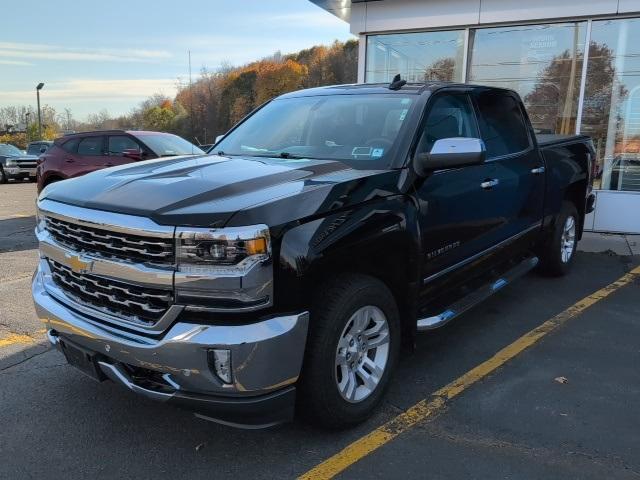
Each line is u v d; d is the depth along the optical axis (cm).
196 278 257
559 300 554
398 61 1008
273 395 272
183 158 385
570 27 888
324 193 293
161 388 276
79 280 305
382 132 375
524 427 325
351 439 314
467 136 425
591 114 899
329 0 966
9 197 1711
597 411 343
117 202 286
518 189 479
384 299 323
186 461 296
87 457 300
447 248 386
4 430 325
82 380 387
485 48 949
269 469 289
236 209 262
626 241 813
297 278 270
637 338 460
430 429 323
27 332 477
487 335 465
